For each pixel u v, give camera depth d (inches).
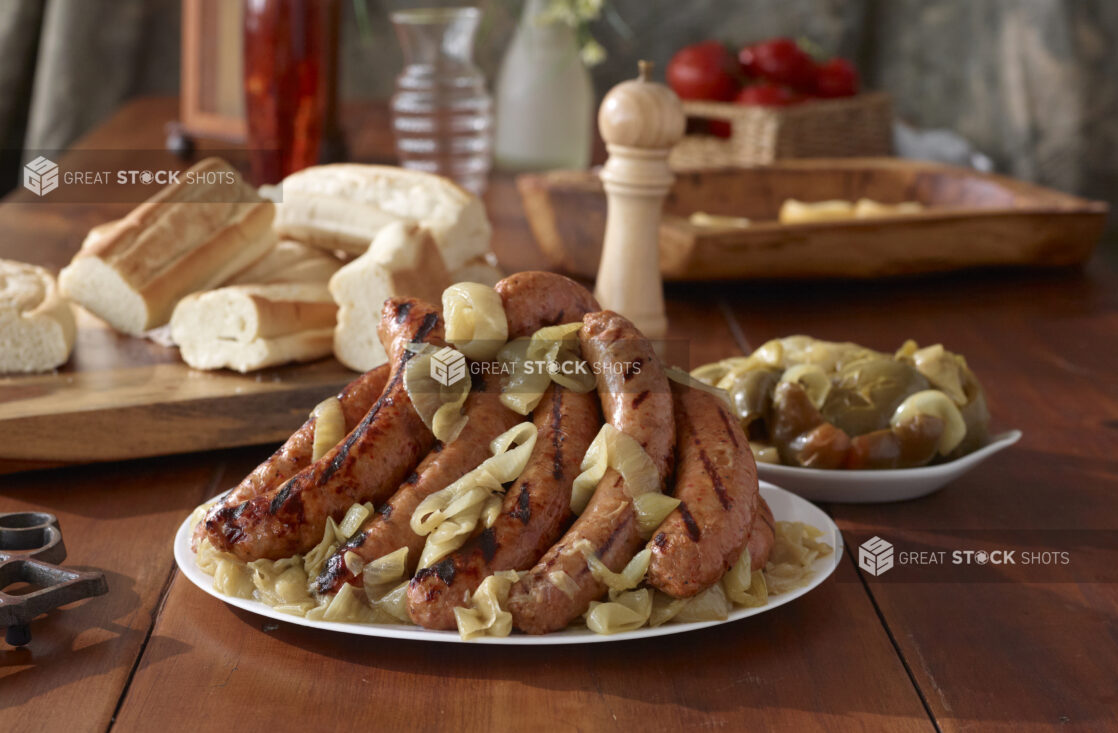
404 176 56.7
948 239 61.0
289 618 39.1
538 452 39.8
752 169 67.6
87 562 42.5
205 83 83.0
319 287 52.6
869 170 68.5
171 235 53.2
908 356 47.4
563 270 62.5
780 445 45.4
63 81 108.3
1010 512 45.4
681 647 39.8
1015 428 50.0
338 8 75.4
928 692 38.9
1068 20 106.1
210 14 82.4
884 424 45.5
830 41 109.7
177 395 47.5
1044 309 60.5
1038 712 38.5
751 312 59.4
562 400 40.4
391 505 39.5
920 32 111.0
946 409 45.4
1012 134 110.0
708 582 38.7
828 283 63.6
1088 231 63.2
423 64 72.3
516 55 77.8
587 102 79.1
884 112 77.6
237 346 49.6
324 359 51.1
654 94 50.4
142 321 52.6
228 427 47.5
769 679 39.0
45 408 46.4
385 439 40.0
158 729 37.6
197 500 45.5
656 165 51.1
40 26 110.3
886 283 63.7
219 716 37.9
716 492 39.2
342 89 113.6
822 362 47.1
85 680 38.7
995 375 53.8
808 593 41.7
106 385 48.5
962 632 40.6
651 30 110.0
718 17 109.7
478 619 38.3
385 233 51.4
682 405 41.1
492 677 38.9
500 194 75.6
